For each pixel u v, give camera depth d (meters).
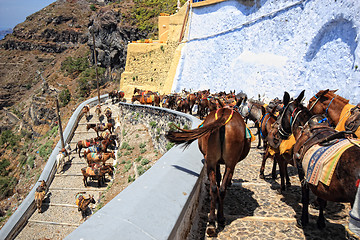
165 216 2.45
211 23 30.83
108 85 74.56
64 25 156.38
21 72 143.12
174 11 59.94
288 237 4.04
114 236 1.87
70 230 18.17
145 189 2.86
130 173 20.05
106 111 33.16
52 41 154.00
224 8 28.95
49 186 23.19
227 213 4.92
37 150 47.81
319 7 17.12
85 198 18.27
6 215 31.55
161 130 20.09
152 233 2.10
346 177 2.65
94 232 1.88
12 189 45.44
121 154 23.11
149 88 40.28
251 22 24.72
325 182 2.83
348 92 12.96
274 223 4.48
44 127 81.25
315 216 4.71
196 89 31.48
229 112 4.23
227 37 27.95
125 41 66.94
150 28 62.91
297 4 19.55
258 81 22.05
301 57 18.27
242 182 6.79
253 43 24.14
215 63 29.31
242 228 4.31
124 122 29.73
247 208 5.16
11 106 131.00
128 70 44.03
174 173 3.65
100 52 76.44
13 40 157.50
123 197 2.60
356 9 13.27
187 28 35.03
